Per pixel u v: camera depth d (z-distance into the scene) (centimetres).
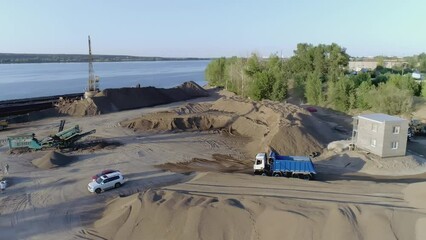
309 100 7869
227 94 9594
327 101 7562
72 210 2522
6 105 7369
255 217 2056
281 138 3981
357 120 3866
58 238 2122
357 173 3228
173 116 5550
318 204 2170
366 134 3659
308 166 3012
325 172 3259
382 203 2236
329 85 7669
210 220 2031
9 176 3259
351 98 6881
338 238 1842
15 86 14200
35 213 2480
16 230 2238
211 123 5509
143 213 2173
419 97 7294
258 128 4925
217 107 6581
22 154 4022
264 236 1941
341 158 3594
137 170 3403
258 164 3145
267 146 3925
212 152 4091
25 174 3325
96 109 6688
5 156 3947
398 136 3475
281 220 1981
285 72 9875
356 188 2589
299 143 3978
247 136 4928
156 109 7288
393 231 1869
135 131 5131
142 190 2886
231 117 5519
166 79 18638
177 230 2022
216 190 2562
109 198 2733
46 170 3441
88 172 3359
